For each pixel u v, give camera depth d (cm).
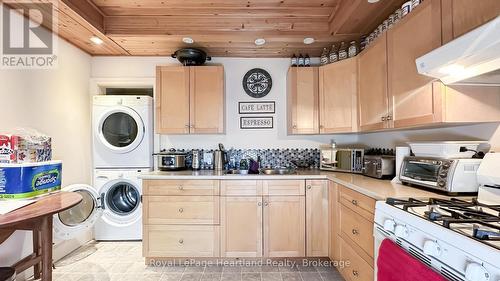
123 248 278
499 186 125
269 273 228
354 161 253
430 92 146
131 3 224
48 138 189
